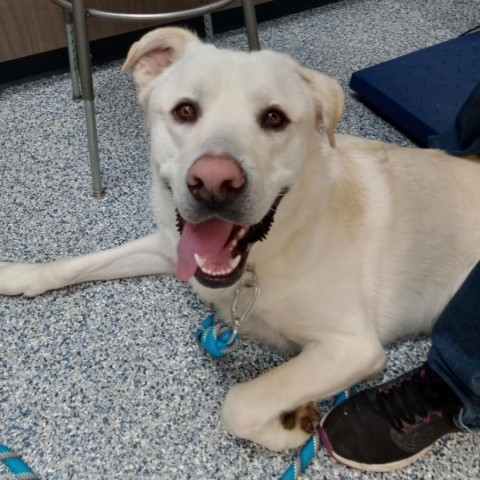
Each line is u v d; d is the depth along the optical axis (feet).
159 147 3.28
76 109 6.95
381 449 3.41
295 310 3.62
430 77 6.99
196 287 3.96
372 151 4.26
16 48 7.32
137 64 3.59
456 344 3.23
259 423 3.27
